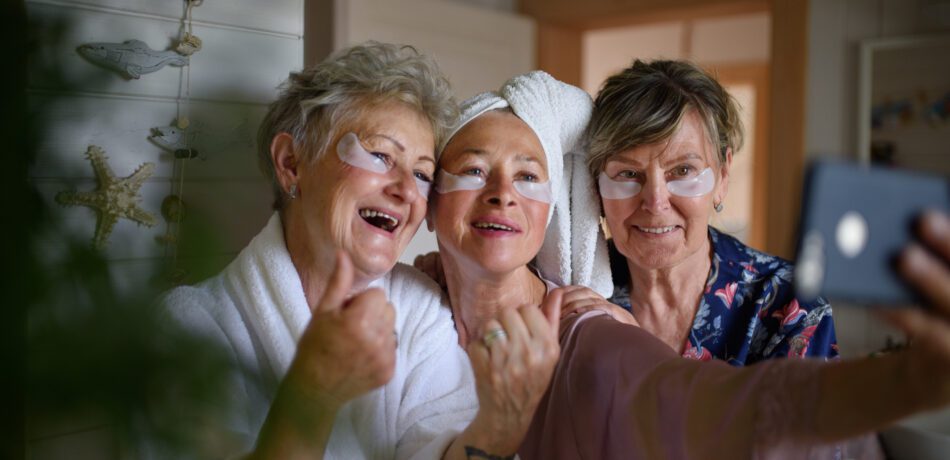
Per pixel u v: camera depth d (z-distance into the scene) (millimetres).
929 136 2584
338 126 988
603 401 876
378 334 677
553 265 1224
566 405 948
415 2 2922
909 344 556
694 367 764
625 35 5270
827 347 1252
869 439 797
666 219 1169
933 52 2559
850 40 2707
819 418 601
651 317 1316
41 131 402
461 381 1064
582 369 921
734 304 1283
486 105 1080
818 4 2754
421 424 1000
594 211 1225
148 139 1137
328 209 982
